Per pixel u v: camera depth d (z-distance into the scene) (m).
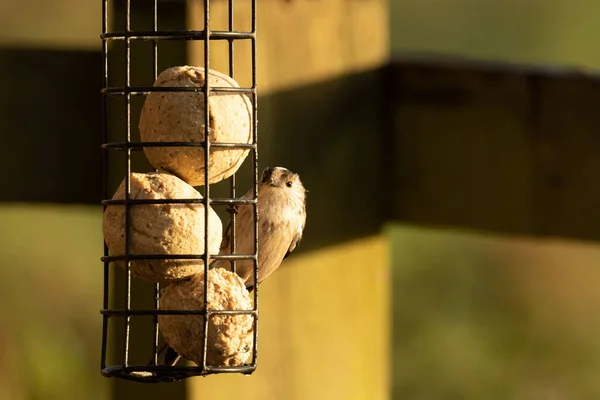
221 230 7.49
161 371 7.34
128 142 7.36
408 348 15.55
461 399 15.38
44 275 15.62
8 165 9.62
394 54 10.45
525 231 9.56
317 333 9.38
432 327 15.69
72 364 12.94
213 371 7.31
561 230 9.49
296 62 9.27
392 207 9.80
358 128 9.59
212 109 7.38
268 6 9.12
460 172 9.66
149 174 7.35
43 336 13.49
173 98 7.35
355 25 9.58
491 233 9.63
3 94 9.60
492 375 15.42
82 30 16.80
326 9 9.41
